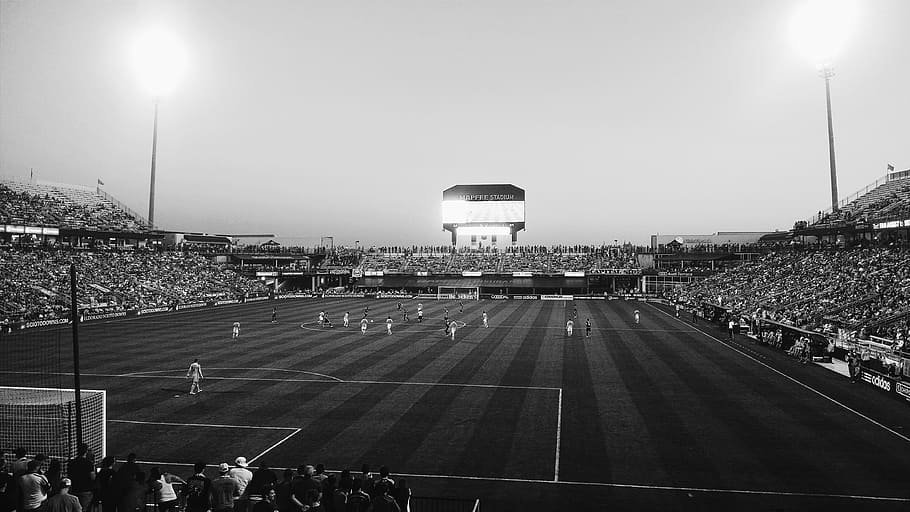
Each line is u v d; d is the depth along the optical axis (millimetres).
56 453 15328
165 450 17750
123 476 11547
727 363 32000
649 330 47875
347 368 30781
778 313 45781
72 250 74188
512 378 28109
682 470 15875
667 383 26828
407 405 22984
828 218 69000
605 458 16859
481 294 97750
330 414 21688
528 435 19031
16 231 66875
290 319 57656
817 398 23766
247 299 85125
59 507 9953
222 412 21969
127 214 95562
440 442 18375
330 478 11062
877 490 14406
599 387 26062
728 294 64438
